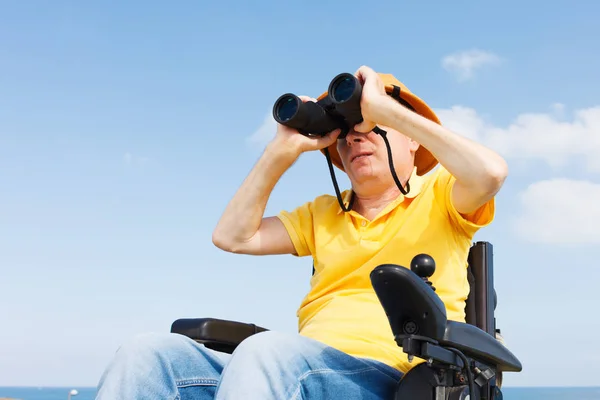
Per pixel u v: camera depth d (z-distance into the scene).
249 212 2.34
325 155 2.26
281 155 2.24
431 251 2.07
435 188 2.15
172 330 2.05
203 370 1.85
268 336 1.64
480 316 2.12
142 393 1.68
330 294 2.14
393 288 1.51
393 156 2.21
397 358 1.90
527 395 194.88
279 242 2.40
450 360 1.60
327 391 1.70
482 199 1.95
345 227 2.24
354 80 2.02
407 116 1.95
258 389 1.52
